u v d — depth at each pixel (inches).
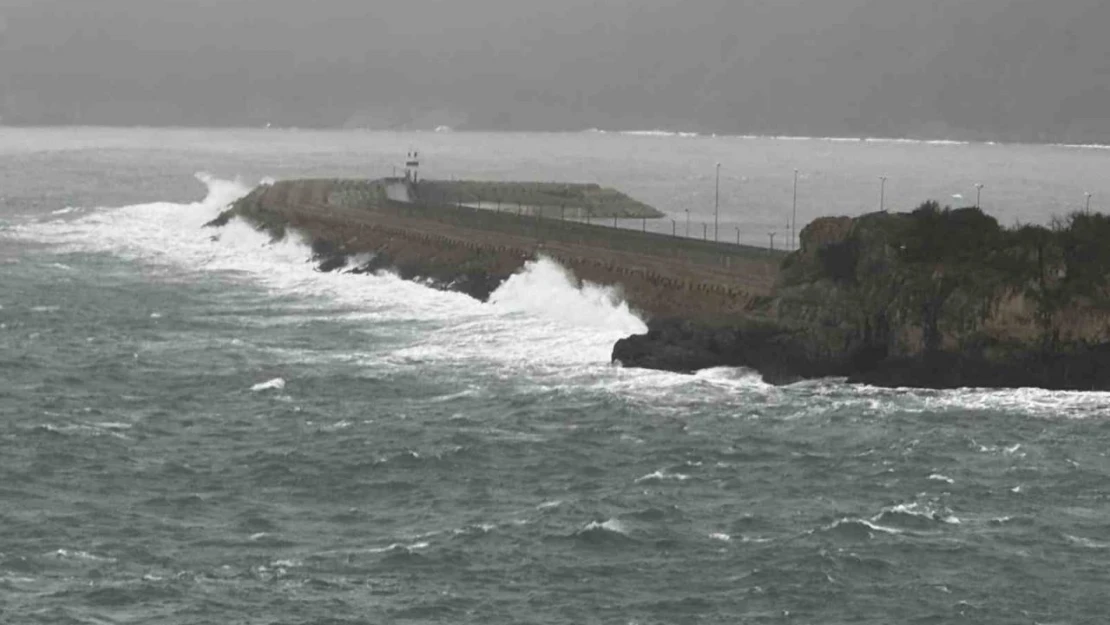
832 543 7062.0
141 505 7623.0
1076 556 6958.7
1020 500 7716.5
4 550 6929.1
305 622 6176.2
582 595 6486.2
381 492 7864.2
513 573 6717.5
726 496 7775.6
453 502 7687.0
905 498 7736.2
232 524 7352.4
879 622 6240.2
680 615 6294.3
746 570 6761.8
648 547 7022.6
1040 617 6294.3
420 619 6225.4
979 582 6648.6
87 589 6496.1
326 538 7165.4
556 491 7869.1
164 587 6515.8
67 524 7308.1
